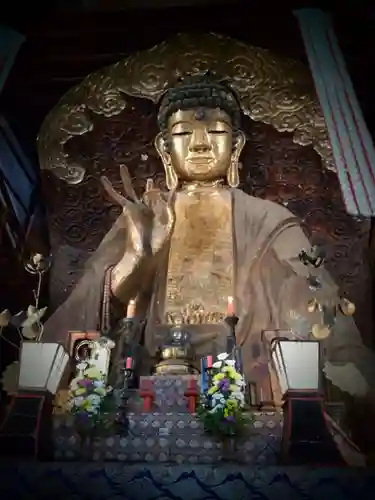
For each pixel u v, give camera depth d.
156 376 6.73
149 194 8.22
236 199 8.31
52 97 9.27
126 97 9.04
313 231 8.65
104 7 8.59
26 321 6.73
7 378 6.56
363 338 8.09
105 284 7.72
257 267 7.82
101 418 6.07
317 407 5.84
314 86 8.52
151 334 7.49
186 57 8.90
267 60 8.87
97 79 9.03
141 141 9.08
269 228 7.99
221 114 8.48
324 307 6.94
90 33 8.93
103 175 9.01
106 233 8.78
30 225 8.82
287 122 8.85
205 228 8.14
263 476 5.40
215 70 8.85
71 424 6.13
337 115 7.49
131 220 7.84
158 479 5.44
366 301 8.24
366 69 8.84
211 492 5.38
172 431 6.09
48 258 7.85
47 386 6.09
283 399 6.02
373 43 8.79
